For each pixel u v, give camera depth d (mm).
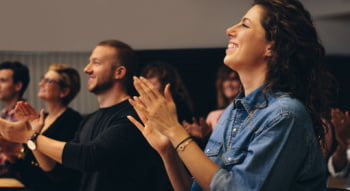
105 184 2148
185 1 4441
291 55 1324
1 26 4445
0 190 2791
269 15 1336
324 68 1396
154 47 4477
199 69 4270
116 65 2332
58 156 2027
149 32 4492
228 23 4441
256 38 1339
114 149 2078
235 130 1386
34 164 2770
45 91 3283
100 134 2135
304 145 1215
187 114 3371
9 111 3793
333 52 4688
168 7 4465
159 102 1376
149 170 2193
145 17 4480
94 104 4699
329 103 1431
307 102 1334
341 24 4742
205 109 4203
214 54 4285
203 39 4438
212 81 4250
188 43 4457
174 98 3348
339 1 4570
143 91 1389
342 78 4621
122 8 4484
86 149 2037
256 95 1347
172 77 3389
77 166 2039
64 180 2557
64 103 3359
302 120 1221
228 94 3373
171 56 4285
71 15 4484
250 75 1383
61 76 3322
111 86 2340
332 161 2930
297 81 1315
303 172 1233
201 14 4445
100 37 4508
